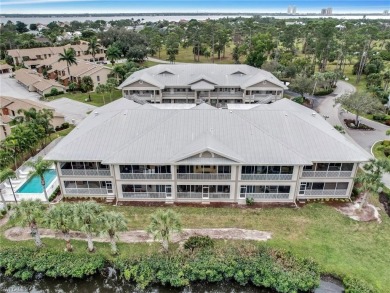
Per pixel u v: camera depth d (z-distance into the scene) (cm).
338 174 4125
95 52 12725
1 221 3959
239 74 7719
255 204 4194
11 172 3925
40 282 3344
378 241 3591
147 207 4138
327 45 10469
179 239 3631
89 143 4181
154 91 7350
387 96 7719
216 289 3259
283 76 9469
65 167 4200
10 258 3372
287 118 4494
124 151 4044
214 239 3616
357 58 12025
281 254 3359
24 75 10038
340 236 3659
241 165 3962
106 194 4303
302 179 4156
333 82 9438
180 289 3250
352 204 4206
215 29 14250
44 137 5634
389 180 4791
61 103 8275
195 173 4075
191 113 4516
